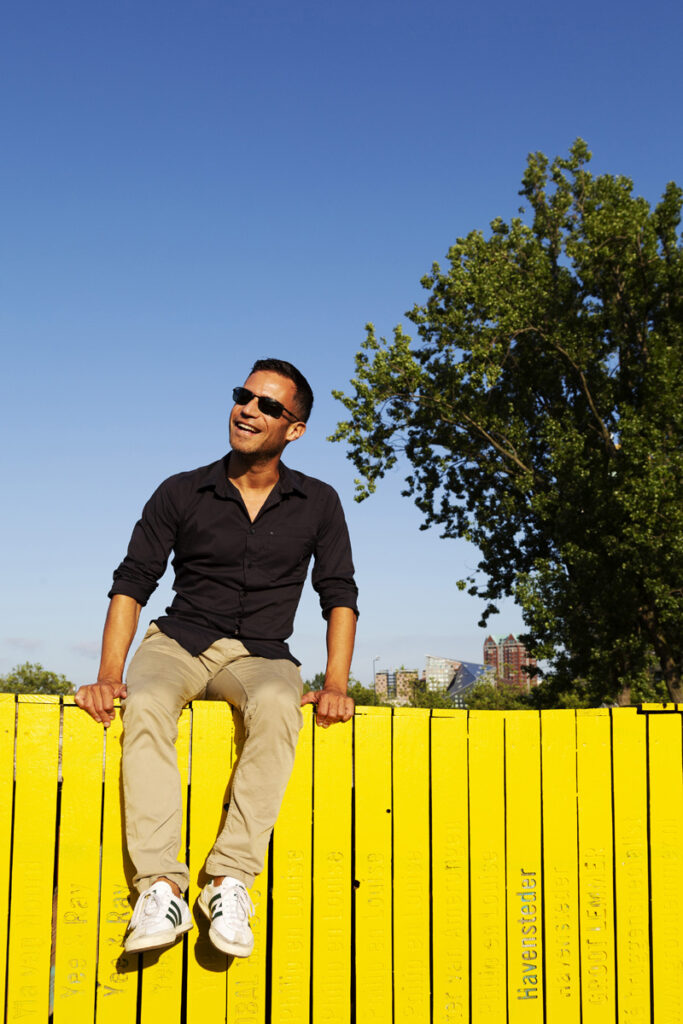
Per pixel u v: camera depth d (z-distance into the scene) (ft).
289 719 9.57
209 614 10.23
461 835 10.87
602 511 59.26
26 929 9.51
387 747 10.77
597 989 11.02
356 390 68.13
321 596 10.97
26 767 9.71
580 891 11.14
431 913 10.67
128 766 9.30
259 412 10.16
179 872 9.10
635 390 65.57
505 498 67.97
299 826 10.42
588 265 65.46
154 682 9.51
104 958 9.60
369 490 70.08
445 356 67.26
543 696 69.26
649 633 63.46
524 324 66.03
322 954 10.28
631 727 11.56
